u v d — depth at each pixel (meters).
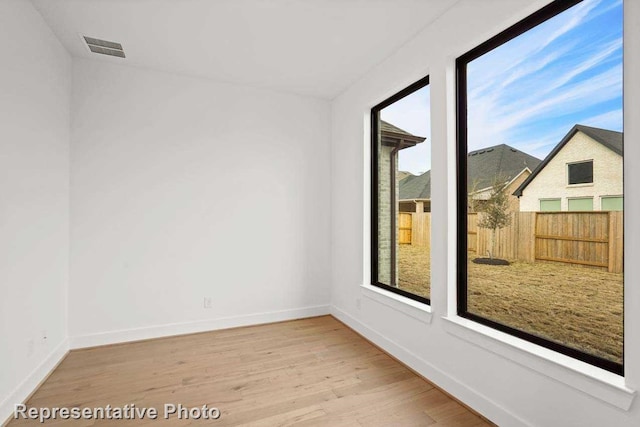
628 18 1.30
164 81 3.14
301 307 3.73
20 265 1.98
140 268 3.02
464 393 2.01
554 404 1.54
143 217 3.04
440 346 2.21
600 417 1.37
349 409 1.96
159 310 3.09
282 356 2.70
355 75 3.23
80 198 2.81
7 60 1.85
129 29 2.43
